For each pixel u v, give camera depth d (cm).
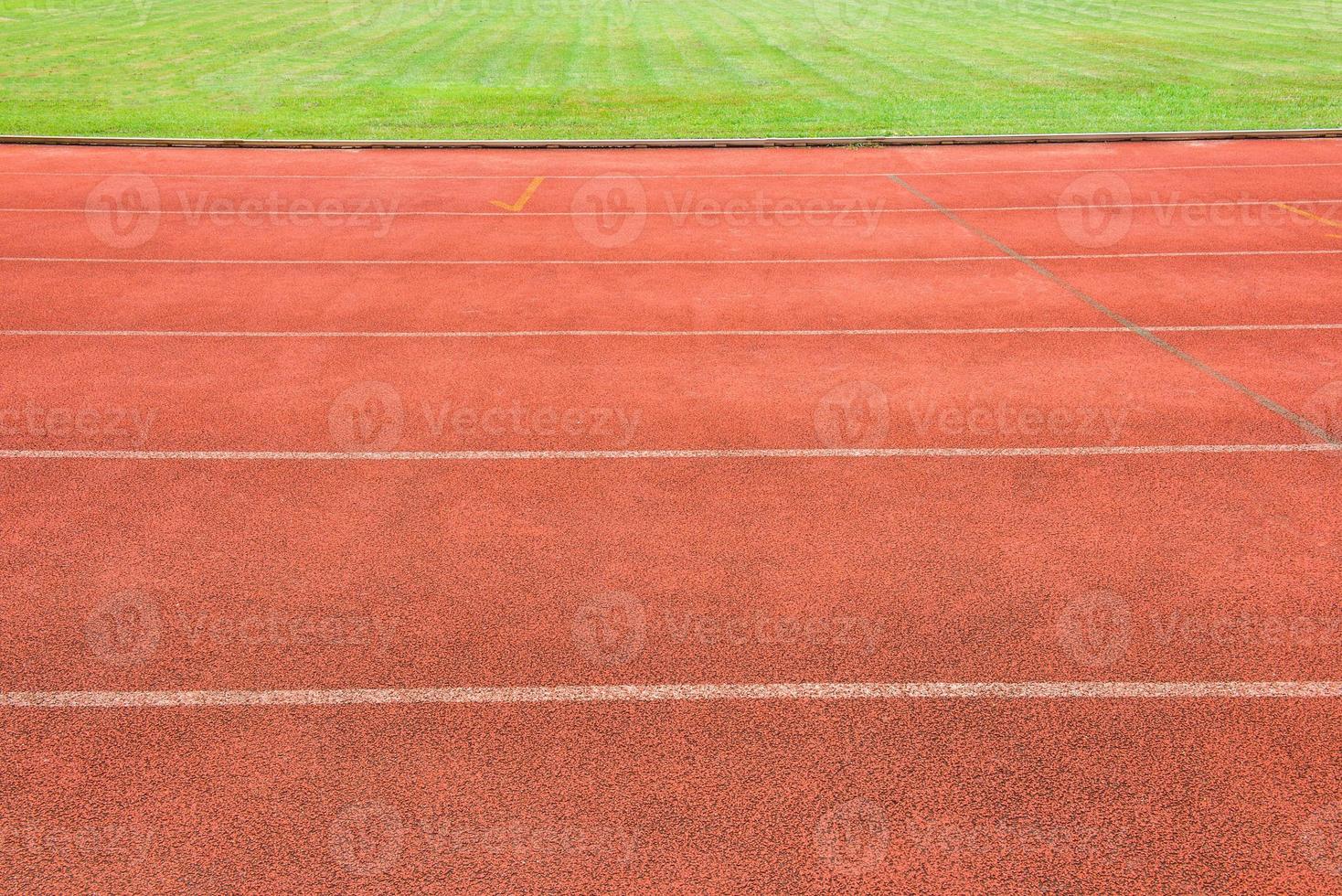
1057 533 542
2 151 1689
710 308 936
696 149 1739
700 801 369
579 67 2589
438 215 1304
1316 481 595
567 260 1102
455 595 489
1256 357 796
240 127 1848
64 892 332
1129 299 949
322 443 654
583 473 615
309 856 346
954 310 925
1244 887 334
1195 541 532
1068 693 421
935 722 406
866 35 3052
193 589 495
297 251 1135
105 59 2666
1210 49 2680
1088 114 1928
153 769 384
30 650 449
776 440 659
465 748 395
